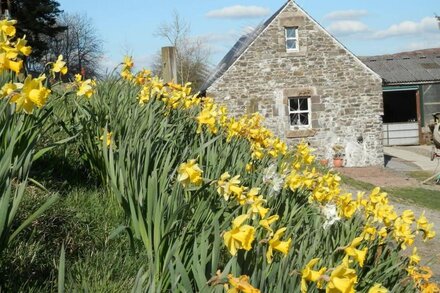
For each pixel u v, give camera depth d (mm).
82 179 5160
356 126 24828
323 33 24688
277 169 5605
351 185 18078
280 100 24625
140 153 3955
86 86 4906
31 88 2932
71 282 3043
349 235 4219
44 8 42125
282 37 24547
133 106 5438
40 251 3592
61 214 4066
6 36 3715
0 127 3504
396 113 37344
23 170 3326
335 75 24766
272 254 3135
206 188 3822
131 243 3330
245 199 3473
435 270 8492
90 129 5035
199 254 3072
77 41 51250
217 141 5344
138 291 2658
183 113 6223
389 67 36125
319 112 24750
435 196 18203
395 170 24625
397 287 4363
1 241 2736
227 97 24469
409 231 4516
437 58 36969
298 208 4324
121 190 3850
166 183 3643
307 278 2701
